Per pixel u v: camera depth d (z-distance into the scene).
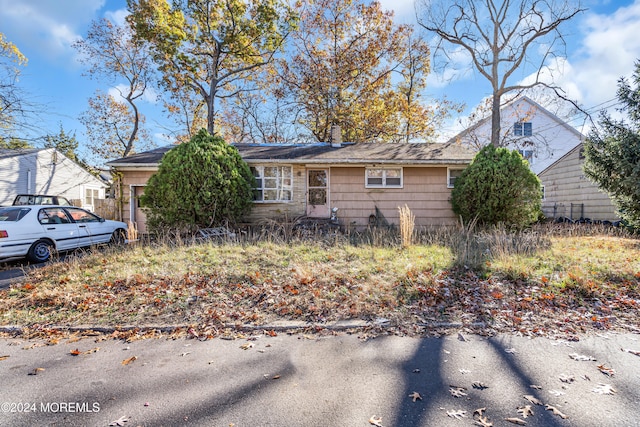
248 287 5.16
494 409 2.33
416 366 2.99
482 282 5.25
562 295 4.73
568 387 2.61
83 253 7.99
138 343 3.61
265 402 2.44
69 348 3.49
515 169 10.84
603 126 10.64
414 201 13.10
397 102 22.81
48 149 19.77
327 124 21.66
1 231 7.07
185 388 2.66
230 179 10.62
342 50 21.83
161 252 7.45
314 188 13.32
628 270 5.71
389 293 4.84
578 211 16.58
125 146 27.42
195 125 25.19
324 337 3.71
